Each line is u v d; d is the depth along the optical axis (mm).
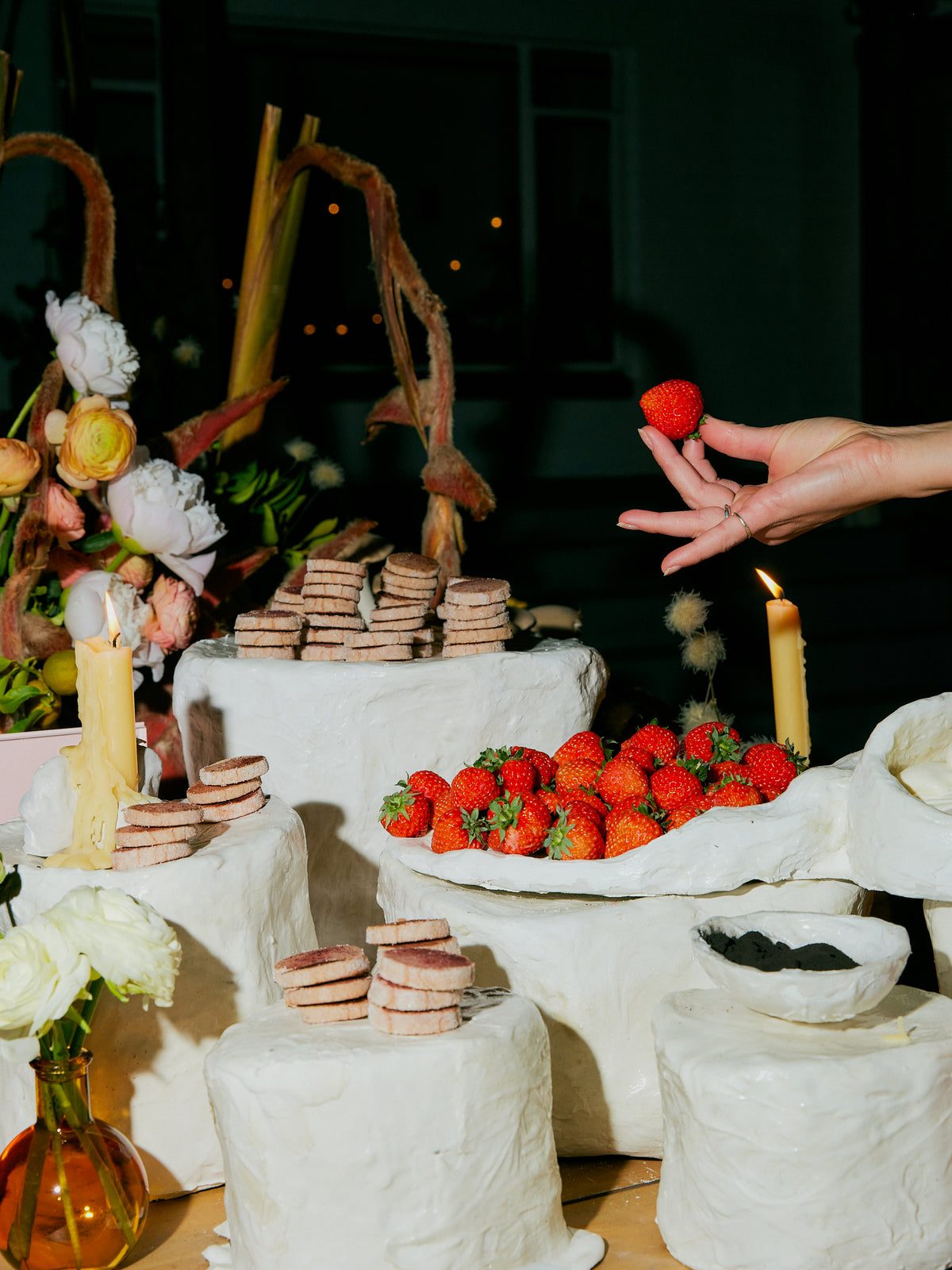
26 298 4152
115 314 1907
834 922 1121
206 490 2213
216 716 1571
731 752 1452
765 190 5742
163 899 1158
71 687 1747
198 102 2900
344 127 5277
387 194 1938
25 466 1672
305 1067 1002
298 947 1298
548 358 5668
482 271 5582
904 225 5660
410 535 4785
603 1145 1241
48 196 4195
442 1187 1013
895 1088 997
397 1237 1010
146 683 1927
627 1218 1158
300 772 1542
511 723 1604
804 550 4930
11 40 2723
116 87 4535
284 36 5062
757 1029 1079
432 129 5438
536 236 5590
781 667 1574
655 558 4777
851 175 5812
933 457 1375
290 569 2307
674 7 5516
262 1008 1212
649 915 1220
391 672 1525
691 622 2369
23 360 4055
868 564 5035
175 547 1794
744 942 1105
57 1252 1035
